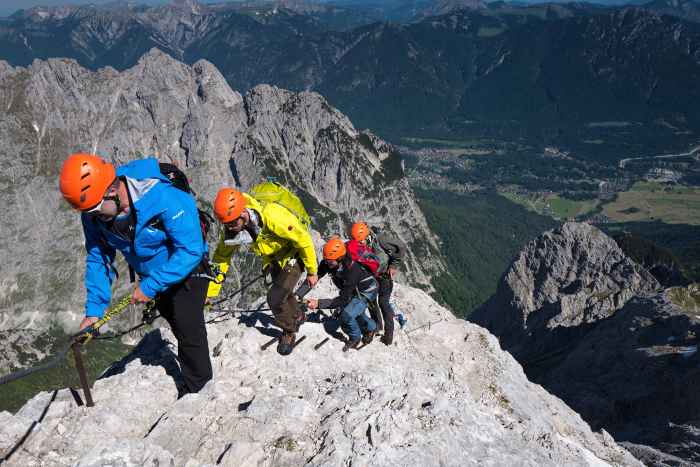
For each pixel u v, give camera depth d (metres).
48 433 7.66
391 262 12.12
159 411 8.82
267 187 9.95
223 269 9.92
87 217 7.65
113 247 7.95
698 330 62.91
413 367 12.45
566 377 75.75
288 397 8.80
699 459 29.52
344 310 11.48
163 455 6.84
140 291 7.61
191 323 8.62
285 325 10.74
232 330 12.01
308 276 10.41
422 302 18.14
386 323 12.64
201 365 9.00
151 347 11.23
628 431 49.81
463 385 12.41
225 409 8.75
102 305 8.00
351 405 8.84
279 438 7.95
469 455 8.12
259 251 9.95
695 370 50.03
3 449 7.25
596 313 134.75
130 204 7.23
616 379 61.91
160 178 7.43
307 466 7.29
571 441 14.84
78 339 7.60
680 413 47.31
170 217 7.39
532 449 9.05
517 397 15.39
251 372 10.34
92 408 8.31
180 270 7.62
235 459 7.36
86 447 7.59
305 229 9.84
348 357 11.49
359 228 11.69
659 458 27.11
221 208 8.90
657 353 61.47
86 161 6.73
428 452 7.71
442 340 16.70
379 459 7.32
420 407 9.01
